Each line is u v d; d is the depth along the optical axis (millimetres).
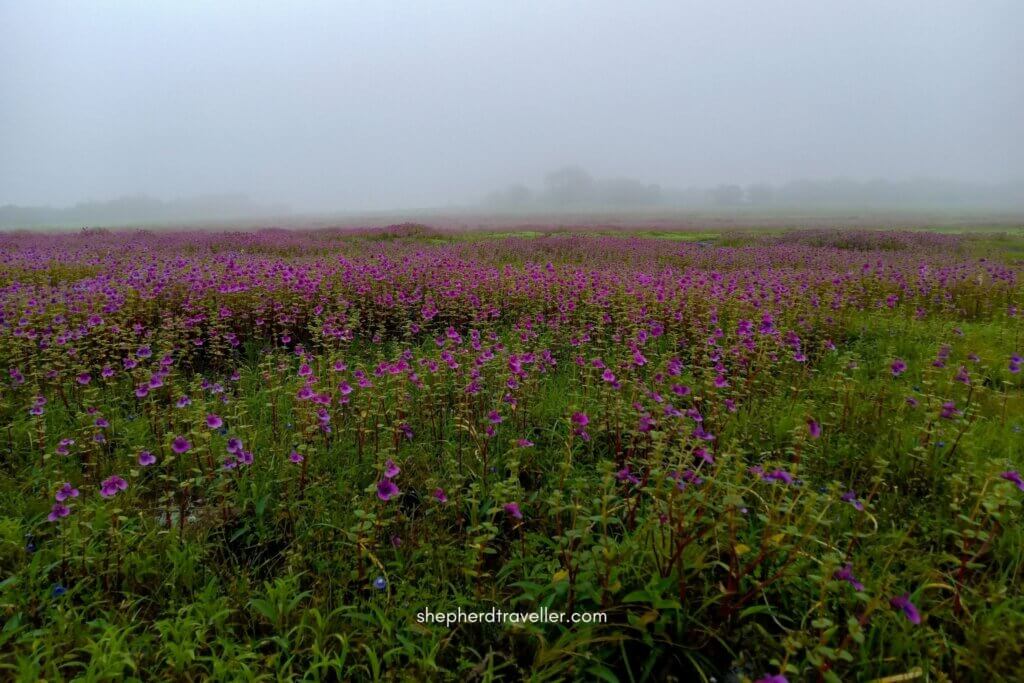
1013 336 7844
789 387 5812
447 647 2748
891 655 2457
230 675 2510
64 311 7066
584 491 3812
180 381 6000
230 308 7758
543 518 3643
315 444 4402
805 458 4086
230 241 21953
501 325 8453
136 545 3238
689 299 8641
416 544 3445
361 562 3098
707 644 2602
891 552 3090
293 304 7875
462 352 6379
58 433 4617
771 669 2496
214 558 3352
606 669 2459
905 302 10086
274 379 5703
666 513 2916
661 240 26547
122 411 5258
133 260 12844
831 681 2131
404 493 3846
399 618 2859
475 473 4148
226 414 5098
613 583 2668
